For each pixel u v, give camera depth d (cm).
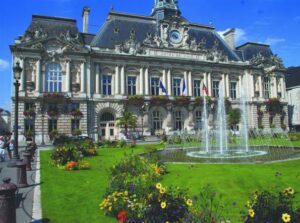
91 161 2423
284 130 6812
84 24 6259
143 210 843
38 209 1084
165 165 1834
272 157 2280
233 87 6781
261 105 6881
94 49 5466
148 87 5862
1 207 835
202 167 1831
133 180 1182
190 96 6153
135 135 5425
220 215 916
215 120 6328
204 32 6906
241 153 2684
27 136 4772
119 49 5653
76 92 5238
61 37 5144
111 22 6031
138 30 6188
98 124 5434
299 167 1756
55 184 1520
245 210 999
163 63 6019
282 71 7200
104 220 970
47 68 5112
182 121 6141
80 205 1133
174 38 6219
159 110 5944
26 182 1482
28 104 4919
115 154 2950
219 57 6569
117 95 5575
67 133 5066
